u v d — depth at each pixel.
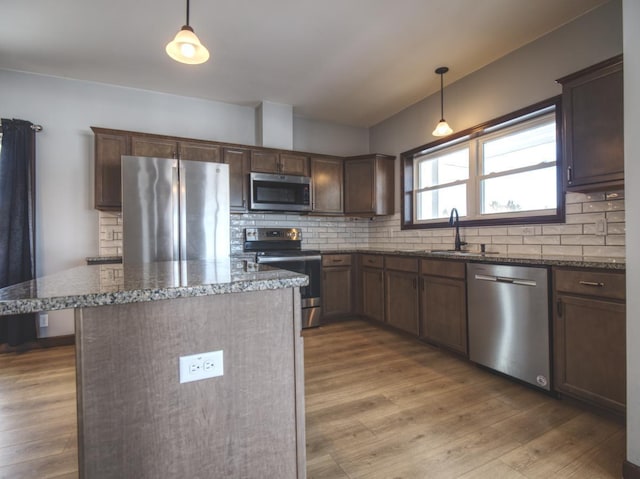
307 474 1.41
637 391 1.35
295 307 1.12
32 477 1.41
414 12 2.36
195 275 1.17
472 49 2.83
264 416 1.07
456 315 2.67
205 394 0.98
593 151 2.00
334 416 1.87
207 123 3.87
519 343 2.17
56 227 3.23
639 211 1.35
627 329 1.38
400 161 4.20
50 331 3.17
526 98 2.74
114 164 3.16
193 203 3.07
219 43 2.73
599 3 2.27
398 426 1.76
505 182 3.03
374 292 3.74
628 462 1.37
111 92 3.46
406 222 4.13
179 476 0.95
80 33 2.56
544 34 2.61
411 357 2.78
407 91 3.66
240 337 1.03
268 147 3.88
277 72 3.22
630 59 1.38
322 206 4.18
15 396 2.13
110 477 0.88
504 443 1.62
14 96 3.12
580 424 1.77
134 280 1.04
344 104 4.01
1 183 2.96
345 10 2.33
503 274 2.27
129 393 0.90
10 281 2.97
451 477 1.39
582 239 2.34
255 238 3.96
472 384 2.26
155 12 2.32
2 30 2.52
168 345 0.94
